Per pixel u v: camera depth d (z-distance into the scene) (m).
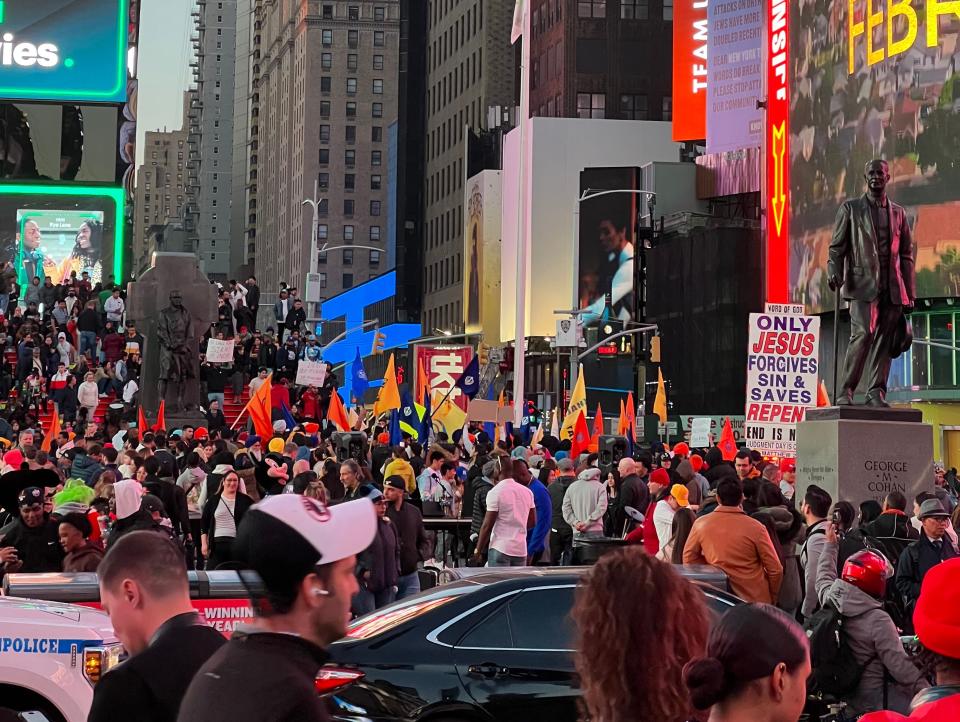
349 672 9.02
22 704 8.47
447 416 33.84
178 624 4.62
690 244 88.00
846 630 9.20
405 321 146.62
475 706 9.40
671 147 108.62
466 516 22.55
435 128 144.12
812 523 13.27
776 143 77.25
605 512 21.78
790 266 74.88
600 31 111.94
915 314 68.25
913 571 12.77
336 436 28.55
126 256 65.94
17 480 13.01
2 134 65.50
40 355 42.34
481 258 118.56
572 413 32.94
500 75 127.00
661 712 4.01
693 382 87.56
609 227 96.62
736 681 3.89
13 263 65.44
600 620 4.07
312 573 3.75
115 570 4.70
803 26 74.00
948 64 64.75
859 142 68.81
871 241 20.52
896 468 20.12
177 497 17.84
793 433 22.14
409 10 148.75
